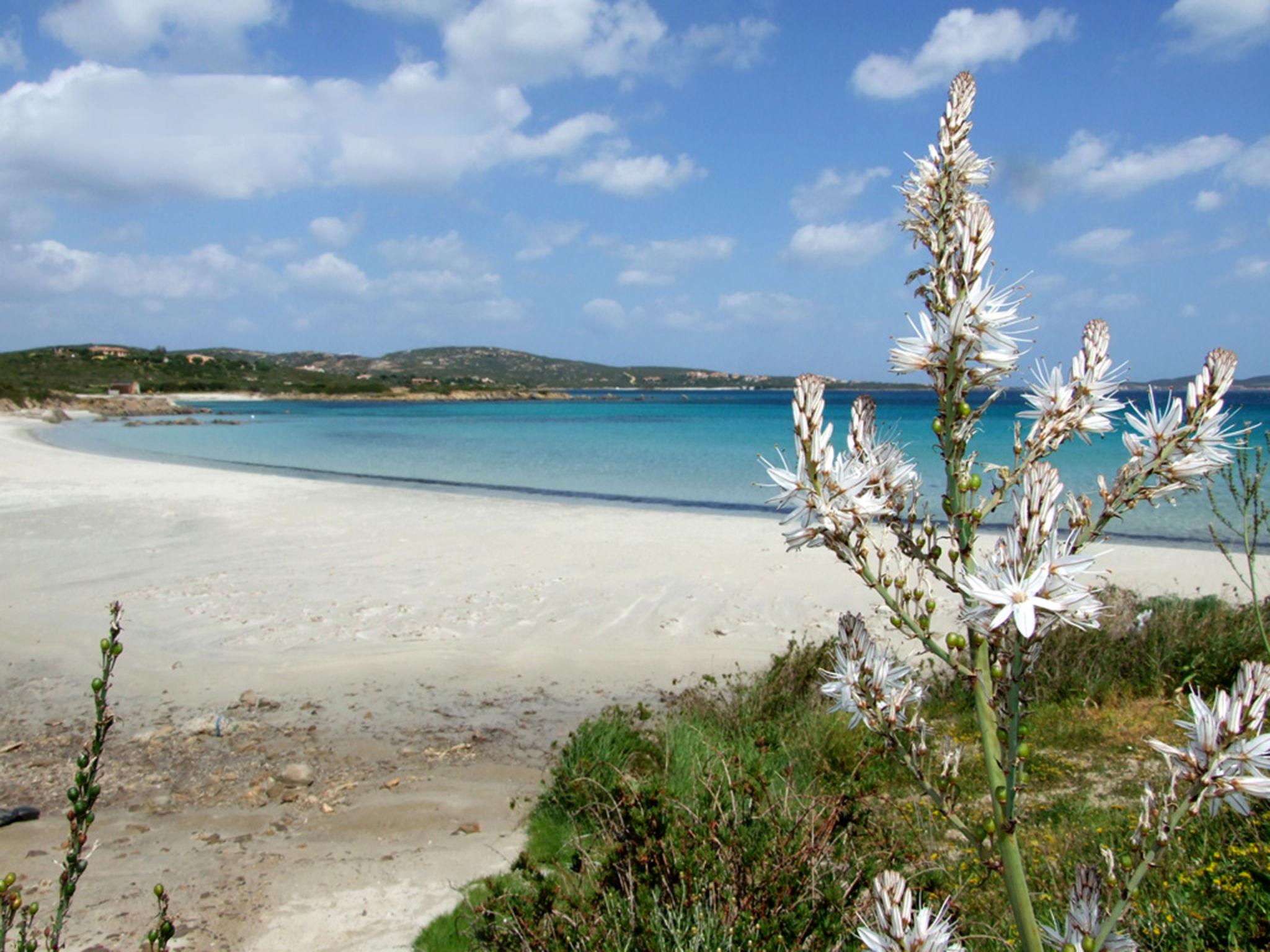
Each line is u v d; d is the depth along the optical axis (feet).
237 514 67.67
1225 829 14.53
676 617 39.96
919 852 15.40
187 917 17.33
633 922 12.27
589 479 99.50
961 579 5.27
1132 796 18.93
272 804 22.82
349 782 24.03
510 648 35.78
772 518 68.39
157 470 99.35
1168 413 5.54
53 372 412.57
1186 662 26.09
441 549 54.65
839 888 12.53
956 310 5.32
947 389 5.60
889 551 5.85
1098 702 25.39
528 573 48.16
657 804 15.38
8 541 55.72
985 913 13.69
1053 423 5.63
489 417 266.16
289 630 37.78
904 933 5.40
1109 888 5.43
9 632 37.19
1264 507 11.61
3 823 21.54
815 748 22.09
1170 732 22.48
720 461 122.01
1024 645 5.49
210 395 432.25
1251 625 26.43
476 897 16.65
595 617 39.93
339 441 164.76
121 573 47.57
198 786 23.90
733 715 25.43
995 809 5.64
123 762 25.40
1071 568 4.80
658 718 27.35
